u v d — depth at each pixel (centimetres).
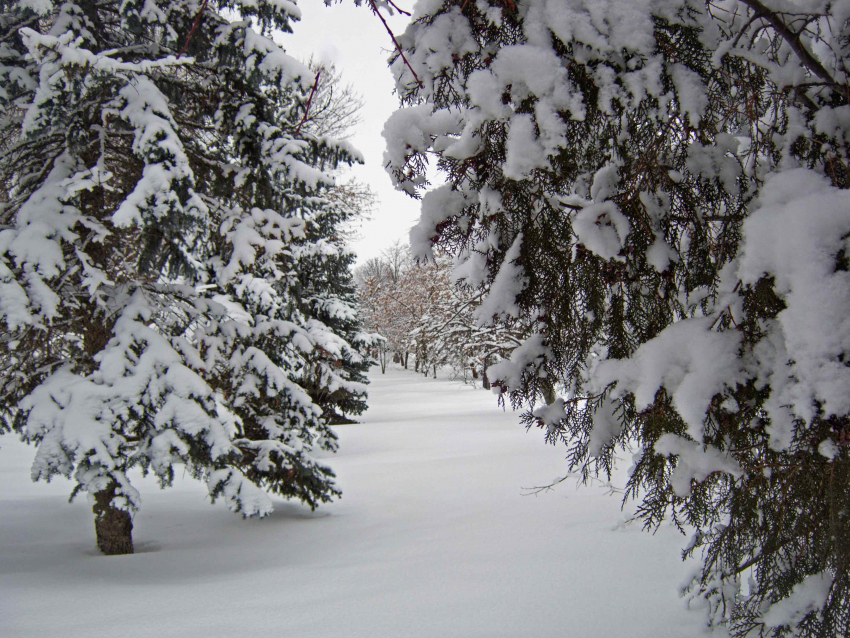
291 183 691
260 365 803
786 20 227
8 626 408
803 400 173
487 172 245
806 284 175
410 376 5119
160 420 580
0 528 800
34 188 641
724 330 211
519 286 243
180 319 710
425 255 263
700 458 208
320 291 1922
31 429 547
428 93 244
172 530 795
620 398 238
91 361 638
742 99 231
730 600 322
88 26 632
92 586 521
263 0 651
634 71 215
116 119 644
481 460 1259
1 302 516
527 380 255
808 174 200
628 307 241
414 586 478
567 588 433
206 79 705
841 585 195
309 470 834
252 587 511
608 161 251
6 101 612
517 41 232
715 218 236
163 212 544
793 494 196
